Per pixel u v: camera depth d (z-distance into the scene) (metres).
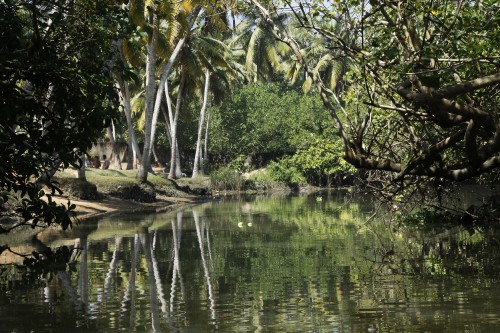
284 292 10.51
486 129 12.37
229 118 61.97
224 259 14.45
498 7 11.98
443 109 11.73
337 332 7.95
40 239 19.02
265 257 14.57
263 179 57.12
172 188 42.78
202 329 8.27
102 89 12.51
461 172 13.24
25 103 11.76
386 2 12.32
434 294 9.86
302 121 57.47
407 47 12.66
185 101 56.16
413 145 14.59
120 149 61.62
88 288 11.16
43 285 11.46
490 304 9.05
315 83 13.91
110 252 15.92
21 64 11.73
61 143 12.25
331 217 24.98
